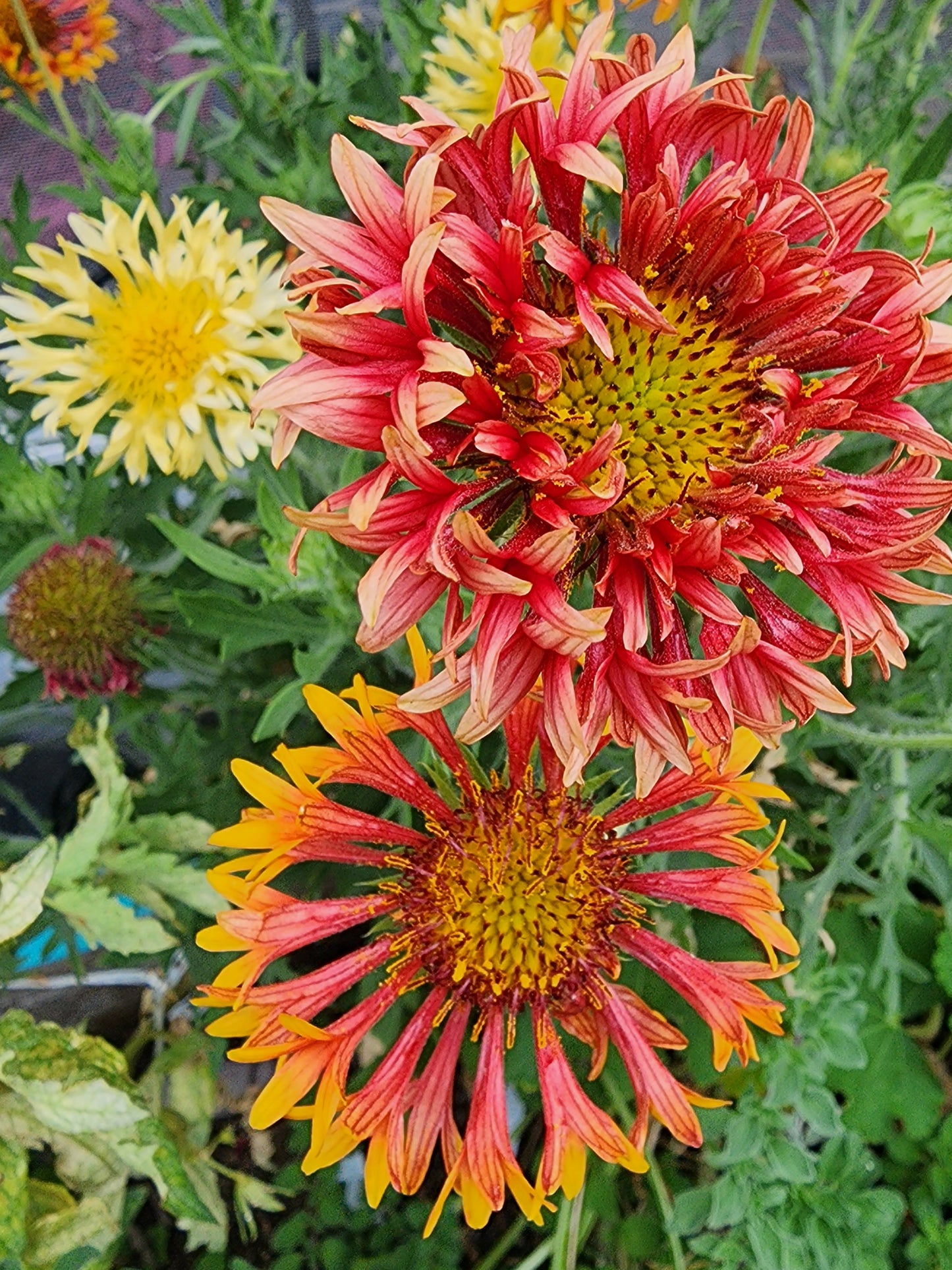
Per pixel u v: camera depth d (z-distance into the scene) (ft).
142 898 0.48
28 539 0.63
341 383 0.26
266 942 0.39
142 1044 0.64
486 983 0.42
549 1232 0.58
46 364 0.49
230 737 0.61
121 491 0.62
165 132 0.81
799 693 0.31
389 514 0.28
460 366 0.25
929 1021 0.59
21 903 0.42
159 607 0.58
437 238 0.25
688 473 0.32
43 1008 0.65
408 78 0.60
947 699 0.54
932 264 0.41
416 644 0.40
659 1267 0.53
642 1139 0.41
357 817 0.41
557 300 0.32
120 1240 0.54
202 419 0.49
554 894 0.43
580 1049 0.52
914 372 0.31
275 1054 0.38
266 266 0.48
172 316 0.47
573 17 0.54
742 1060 0.41
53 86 0.57
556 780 0.42
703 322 0.33
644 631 0.29
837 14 0.60
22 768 0.81
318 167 0.53
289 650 0.64
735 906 0.42
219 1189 0.61
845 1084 0.55
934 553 0.31
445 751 0.43
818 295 0.31
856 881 0.55
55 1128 0.46
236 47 0.55
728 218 0.31
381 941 0.43
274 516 0.43
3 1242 0.45
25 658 0.58
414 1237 0.55
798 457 0.30
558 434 0.33
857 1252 0.44
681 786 0.42
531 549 0.27
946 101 0.76
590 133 0.29
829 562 0.32
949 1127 0.52
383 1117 0.40
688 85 0.31
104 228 0.48
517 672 0.28
